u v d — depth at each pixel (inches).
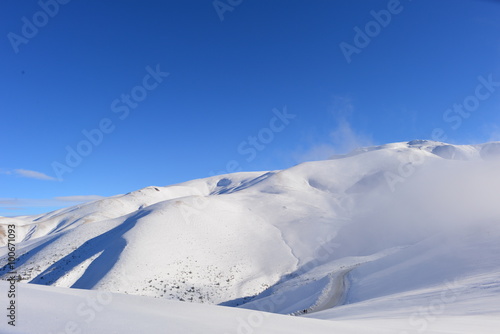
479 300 667.4
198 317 249.6
